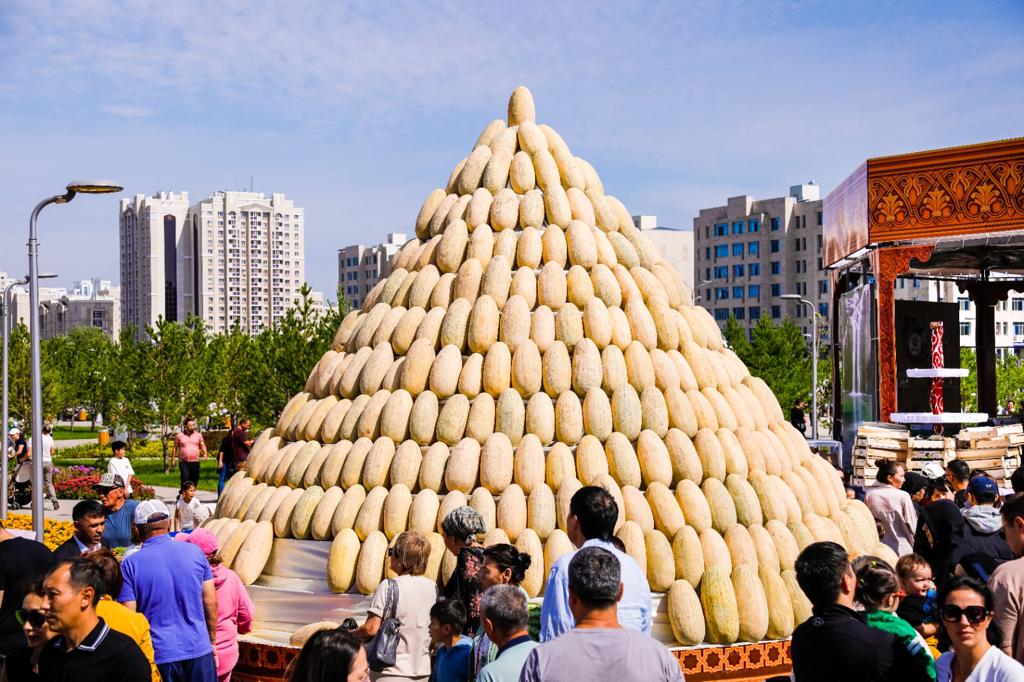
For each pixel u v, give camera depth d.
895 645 4.58
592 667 4.22
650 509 8.23
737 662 7.88
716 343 10.07
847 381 21.84
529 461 8.32
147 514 6.60
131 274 119.25
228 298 116.94
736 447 8.75
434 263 9.91
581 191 10.18
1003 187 16.86
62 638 4.84
